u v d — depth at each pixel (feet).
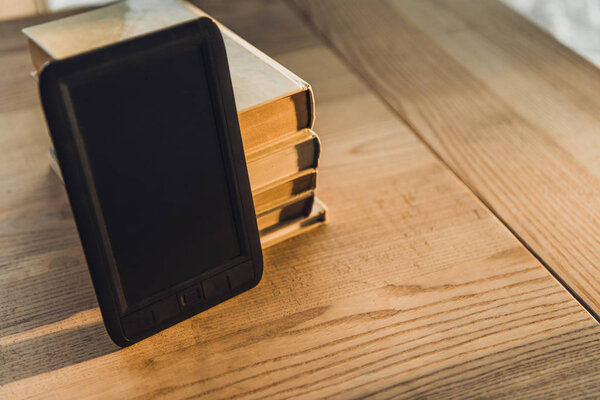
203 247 1.52
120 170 1.36
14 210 1.80
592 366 1.44
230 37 1.76
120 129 1.34
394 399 1.39
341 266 1.66
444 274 1.63
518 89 2.22
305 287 1.62
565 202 1.83
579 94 2.20
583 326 1.52
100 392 1.41
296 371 1.44
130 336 1.48
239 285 1.59
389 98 2.18
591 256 1.68
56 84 1.26
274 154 1.58
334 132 2.06
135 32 1.51
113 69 1.31
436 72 2.30
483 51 2.41
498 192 1.86
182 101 1.39
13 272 1.65
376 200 1.84
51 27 1.55
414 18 2.59
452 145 2.01
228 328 1.53
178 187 1.44
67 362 1.46
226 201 1.51
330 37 2.47
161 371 1.45
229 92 1.43
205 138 1.44
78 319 1.55
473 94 2.20
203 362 1.46
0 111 2.09
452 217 1.78
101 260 1.39
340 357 1.47
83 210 1.34
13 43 2.34
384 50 2.41
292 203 1.70
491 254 1.68
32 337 1.51
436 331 1.51
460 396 1.39
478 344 1.48
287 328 1.53
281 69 1.63
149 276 1.47
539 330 1.51
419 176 1.91
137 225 1.42
